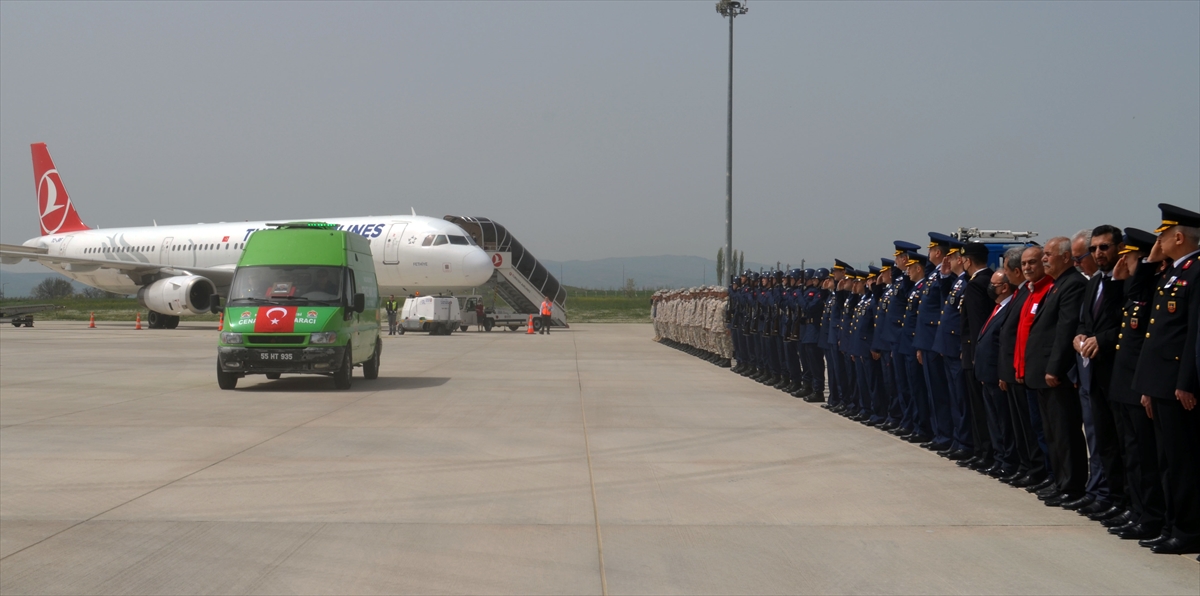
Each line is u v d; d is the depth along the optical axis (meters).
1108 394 6.79
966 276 9.73
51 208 51.53
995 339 8.59
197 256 44.06
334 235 17.64
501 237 46.78
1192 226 6.00
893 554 5.98
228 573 5.53
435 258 37.78
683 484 8.27
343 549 6.07
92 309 80.12
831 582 5.38
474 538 6.36
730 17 31.16
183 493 7.81
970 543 6.28
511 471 8.87
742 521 6.88
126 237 46.78
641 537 6.39
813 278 15.45
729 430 11.75
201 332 41.56
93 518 6.91
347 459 9.50
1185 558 5.96
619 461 9.45
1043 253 7.81
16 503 7.41
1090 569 5.68
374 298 19.25
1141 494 6.41
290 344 15.96
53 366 21.97
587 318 70.25
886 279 11.80
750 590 5.22
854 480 8.52
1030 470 8.13
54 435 11.09
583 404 14.57
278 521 6.84
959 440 9.64
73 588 5.23
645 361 24.64
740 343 20.17
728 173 31.14
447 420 12.58
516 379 19.03
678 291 31.38
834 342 13.53
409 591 5.19
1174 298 6.05
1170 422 6.05
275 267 17.03
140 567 5.65
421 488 8.05
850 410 13.16
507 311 44.81
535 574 5.52
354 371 20.84
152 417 12.80
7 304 89.56
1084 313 7.11
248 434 11.23
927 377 10.26
